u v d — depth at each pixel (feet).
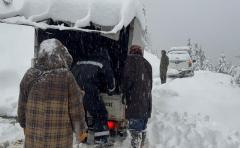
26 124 9.07
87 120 15.26
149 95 14.76
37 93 8.88
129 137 16.70
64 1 17.03
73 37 18.45
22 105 9.24
